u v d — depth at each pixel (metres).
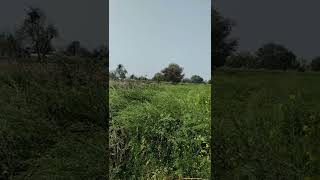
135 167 3.90
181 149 3.93
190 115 3.95
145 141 3.94
